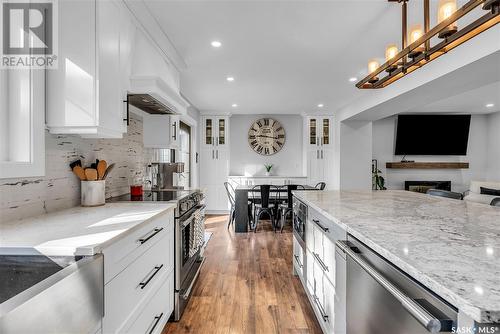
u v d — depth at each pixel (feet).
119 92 6.07
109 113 5.58
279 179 21.29
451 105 20.27
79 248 3.28
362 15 7.55
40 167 4.84
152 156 11.42
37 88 4.79
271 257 11.75
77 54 5.10
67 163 6.12
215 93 15.80
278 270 10.30
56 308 2.59
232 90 15.12
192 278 8.08
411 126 23.12
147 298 5.20
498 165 22.62
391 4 7.01
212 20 7.76
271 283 9.16
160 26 8.02
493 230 3.94
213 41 9.05
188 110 18.03
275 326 6.72
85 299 3.08
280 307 7.61
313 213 6.98
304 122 21.91
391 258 2.92
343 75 12.53
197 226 9.25
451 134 23.16
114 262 3.89
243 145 23.00
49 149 5.55
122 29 6.23
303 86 14.28
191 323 6.86
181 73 12.22
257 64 11.15
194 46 9.40
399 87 11.77
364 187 19.75
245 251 12.54
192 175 19.80
